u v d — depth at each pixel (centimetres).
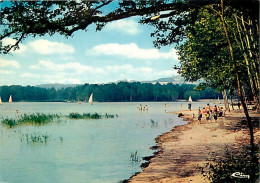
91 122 4441
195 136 2427
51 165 1558
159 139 2450
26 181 1238
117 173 1342
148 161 1567
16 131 3256
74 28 1050
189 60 2644
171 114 6384
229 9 1255
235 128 2675
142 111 8175
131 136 2747
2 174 1371
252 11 1102
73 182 1223
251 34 1684
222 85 2527
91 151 1973
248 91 2942
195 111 6862
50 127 3709
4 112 7775
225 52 2195
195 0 1073
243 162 805
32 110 9256
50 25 996
